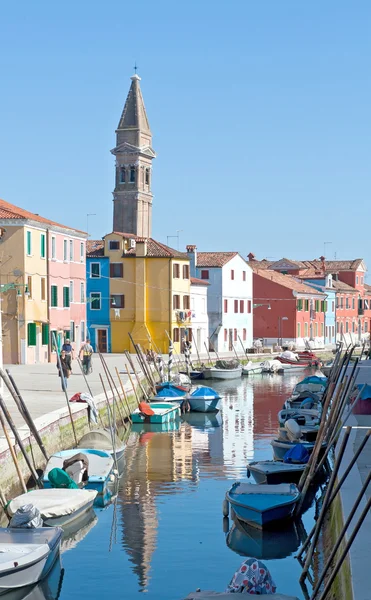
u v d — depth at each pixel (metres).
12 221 56.34
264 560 18.42
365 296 125.12
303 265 120.38
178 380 56.06
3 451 22.55
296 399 44.09
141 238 79.00
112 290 77.56
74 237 65.94
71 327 65.38
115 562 18.48
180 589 16.95
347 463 21.30
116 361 63.88
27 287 56.41
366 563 13.21
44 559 16.39
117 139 132.25
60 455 25.30
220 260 87.94
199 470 28.45
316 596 14.88
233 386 62.44
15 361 57.06
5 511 20.67
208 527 21.09
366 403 32.56
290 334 96.50
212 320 87.19
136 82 132.38
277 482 23.97
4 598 15.62
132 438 36.09
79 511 21.14
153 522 21.55
